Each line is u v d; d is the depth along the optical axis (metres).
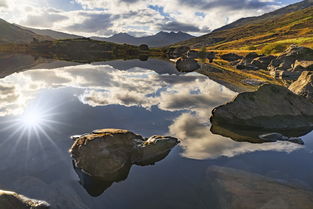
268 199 10.80
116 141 15.39
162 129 20.92
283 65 61.94
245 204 10.55
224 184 12.35
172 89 38.94
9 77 47.56
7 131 19.78
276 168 14.66
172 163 15.21
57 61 90.69
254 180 12.68
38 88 37.22
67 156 15.83
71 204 11.23
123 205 11.34
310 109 22.78
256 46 167.50
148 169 14.55
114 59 109.12
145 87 40.38
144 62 95.19
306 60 60.41
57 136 18.98
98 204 11.38
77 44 187.75
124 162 14.52
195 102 30.55
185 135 19.73
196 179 13.42
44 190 12.07
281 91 23.25
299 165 15.06
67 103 28.69
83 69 64.56
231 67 76.81
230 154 16.55
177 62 80.00
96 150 14.31
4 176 13.29
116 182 13.23
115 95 33.62
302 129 21.59
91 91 35.91
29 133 19.47
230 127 21.98
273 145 18.19
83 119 23.06
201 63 88.25
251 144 18.33
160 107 27.89
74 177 13.52
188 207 11.06
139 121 22.88
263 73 61.16
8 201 10.31
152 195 12.06
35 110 25.78
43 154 16.00
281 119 21.95
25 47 190.00
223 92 36.84
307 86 30.11
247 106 22.50
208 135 19.92
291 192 11.48
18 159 15.25
